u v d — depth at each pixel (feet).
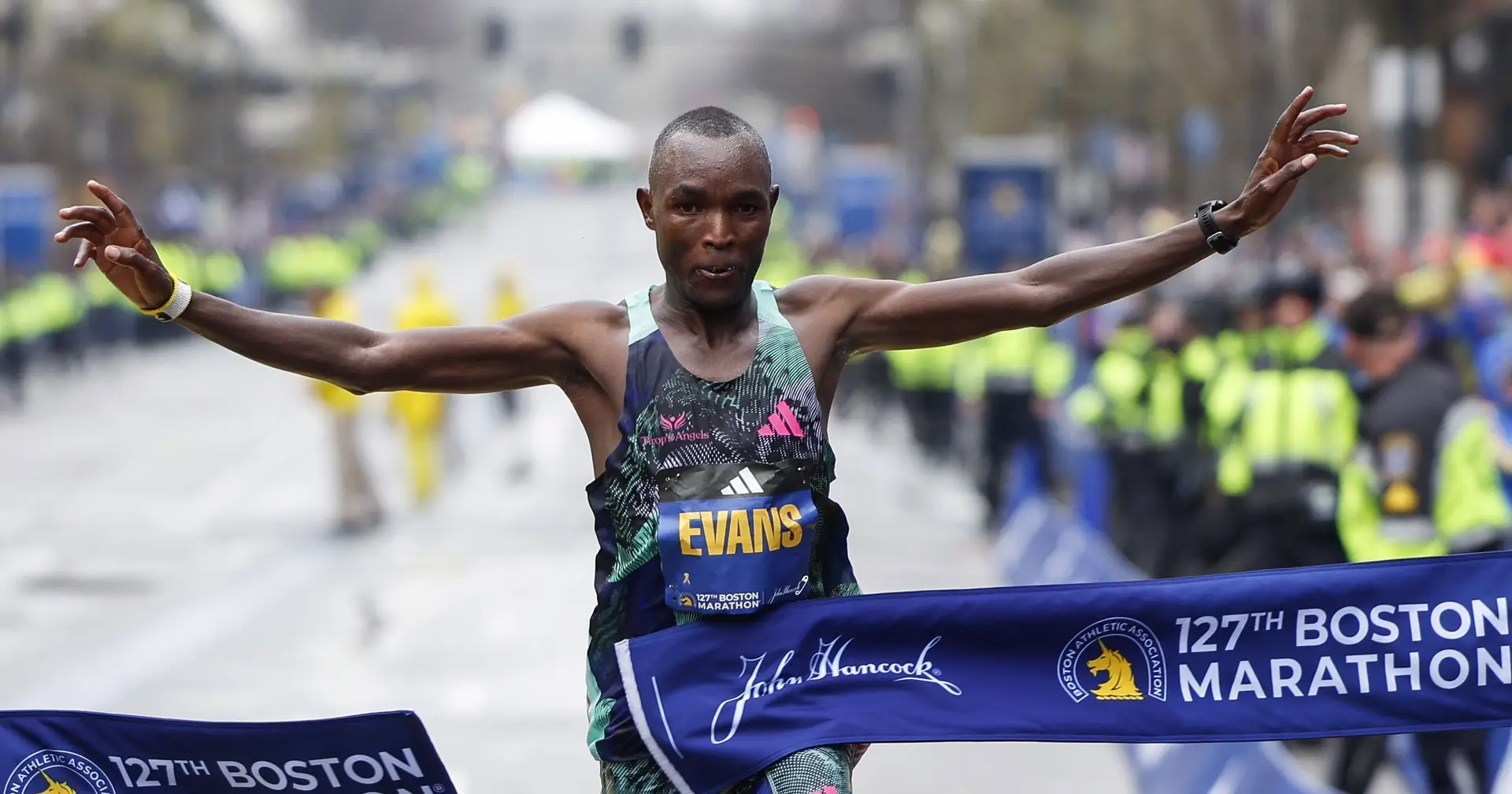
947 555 187.21
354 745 50.70
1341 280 193.47
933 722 49.57
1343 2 422.41
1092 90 609.01
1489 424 104.22
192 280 529.45
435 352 47.91
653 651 48.11
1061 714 50.57
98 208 46.01
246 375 444.55
